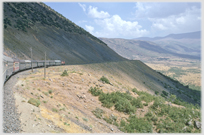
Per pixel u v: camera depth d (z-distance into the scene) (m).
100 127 22.23
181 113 37.16
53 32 139.12
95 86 38.62
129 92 42.56
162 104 39.25
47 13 174.25
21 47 81.06
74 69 62.78
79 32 181.62
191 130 32.19
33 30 115.19
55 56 102.12
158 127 30.23
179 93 125.19
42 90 26.31
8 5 121.00
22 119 12.84
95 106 29.48
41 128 12.84
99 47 181.25
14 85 21.58
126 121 28.70
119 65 113.88
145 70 148.25
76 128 16.69
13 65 30.73
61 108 20.78
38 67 53.56
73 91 31.72
